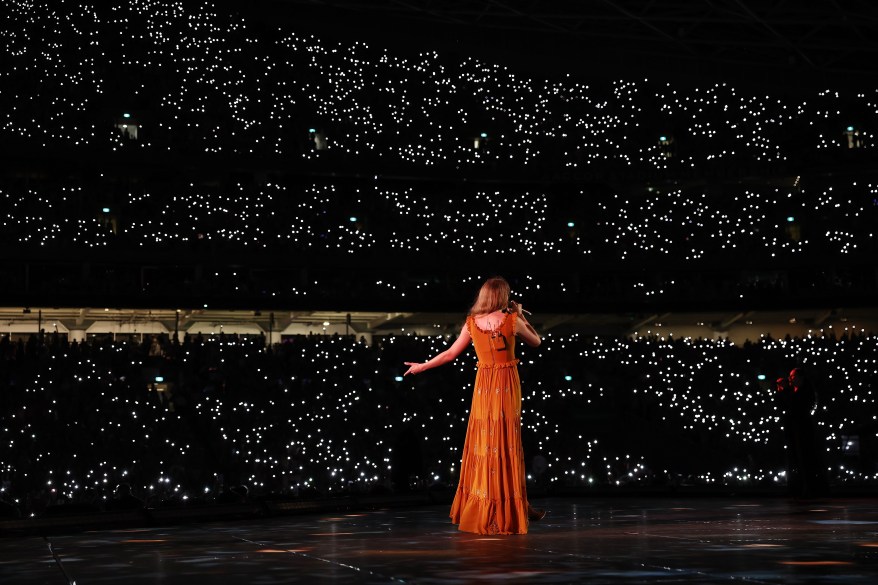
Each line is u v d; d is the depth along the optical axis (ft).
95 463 87.71
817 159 136.15
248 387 103.86
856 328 138.51
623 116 143.33
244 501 40.16
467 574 15.24
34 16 126.52
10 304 112.27
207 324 133.18
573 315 142.10
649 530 23.77
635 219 135.54
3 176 123.54
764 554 17.43
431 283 130.93
